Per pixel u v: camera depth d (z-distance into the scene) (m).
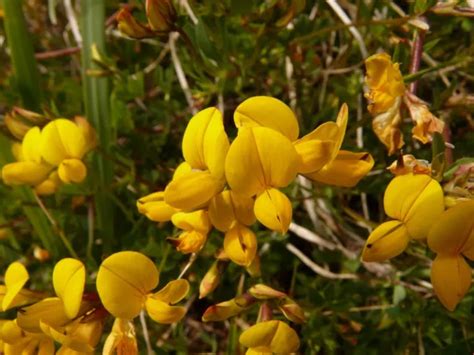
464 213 0.10
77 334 0.11
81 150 0.13
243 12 0.13
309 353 0.14
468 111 0.13
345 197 0.15
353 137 0.15
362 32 0.15
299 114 0.16
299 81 0.15
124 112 0.16
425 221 0.10
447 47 0.15
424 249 0.13
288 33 0.15
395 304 0.14
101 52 0.15
